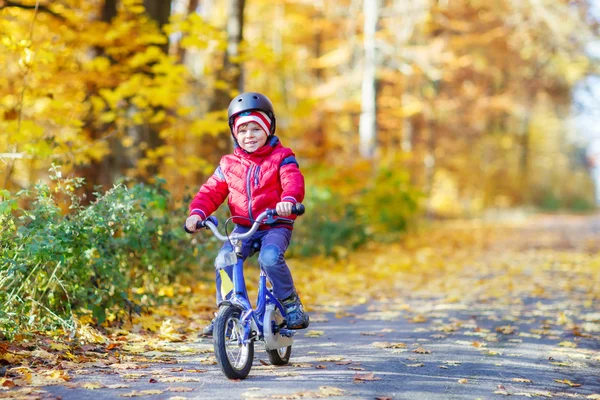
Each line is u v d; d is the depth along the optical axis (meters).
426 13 33.38
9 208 7.34
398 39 33.06
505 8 30.48
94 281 8.59
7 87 12.89
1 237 7.46
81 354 7.20
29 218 7.98
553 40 29.17
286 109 21.88
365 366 7.20
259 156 6.67
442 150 50.56
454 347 8.43
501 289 14.21
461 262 19.88
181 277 11.74
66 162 11.25
